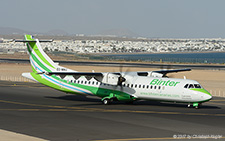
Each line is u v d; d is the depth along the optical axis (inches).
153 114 3732.8
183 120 3385.8
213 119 3459.6
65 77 4832.7
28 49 5132.9
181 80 4163.4
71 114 3698.3
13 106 4266.7
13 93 5600.4
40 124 3125.0
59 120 3336.6
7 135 2662.4
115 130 2878.9
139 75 4783.5
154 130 2891.2
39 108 4121.6
